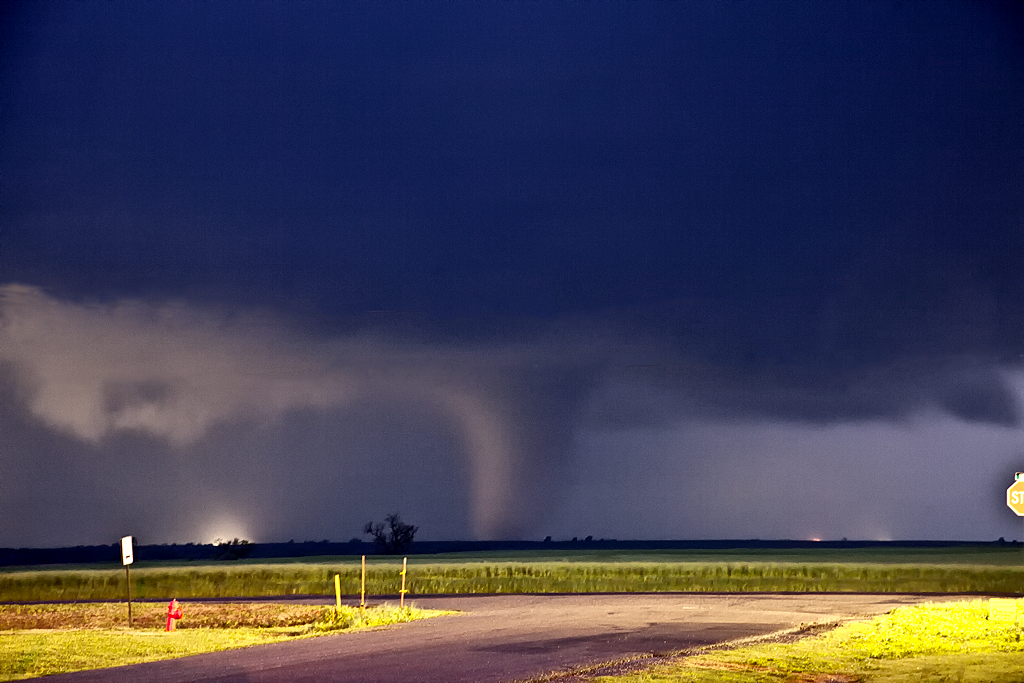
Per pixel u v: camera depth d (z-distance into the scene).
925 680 15.00
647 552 107.69
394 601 34.97
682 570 52.34
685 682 15.16
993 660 17.09
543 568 54.06
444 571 52.50
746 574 50.56
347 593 41.91
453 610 30.41
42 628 27.00
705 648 19.41
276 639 22.39
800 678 15.48
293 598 39.25
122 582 49.94
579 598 36.09
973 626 22.22
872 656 17.91
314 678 15.84
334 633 23.33
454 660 17.91
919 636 20.81
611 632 22.75
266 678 15.90
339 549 180.75
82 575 52.94
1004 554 85.75
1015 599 31.03
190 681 15.72
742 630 23.11
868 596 36.47
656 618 26.69
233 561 84.56
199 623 28.06
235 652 19.58
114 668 17.64
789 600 34.53
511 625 24.70
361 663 17.56
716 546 195.62
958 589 42.34
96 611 33.41
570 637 21.69
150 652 20.08
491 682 15.34
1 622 29.28
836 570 52.12
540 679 15.60
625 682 15.20
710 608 30.61
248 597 40.91
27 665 18.27
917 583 45.53
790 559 76.19
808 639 20.78
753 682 15.12
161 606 35.34
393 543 113.31
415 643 20.64
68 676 16.64
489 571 52.34
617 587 43.62
